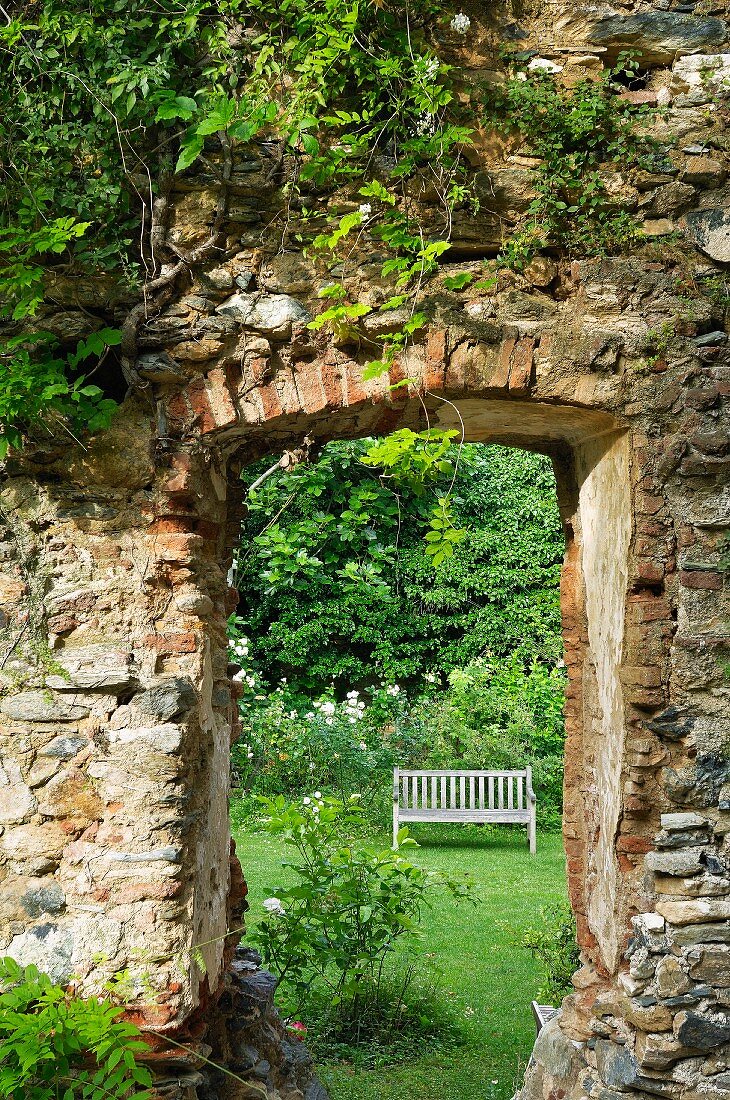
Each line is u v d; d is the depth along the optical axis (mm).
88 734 3348
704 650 3633
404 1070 5066
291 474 11484
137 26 3379
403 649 13000
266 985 4312
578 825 4379
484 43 3740
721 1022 3443
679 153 3746
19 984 3207
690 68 3781
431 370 3596
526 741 11781
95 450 3469
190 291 3527
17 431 3262
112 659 3391
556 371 3654
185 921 3303
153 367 3453
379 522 13172
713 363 3717
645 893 3625
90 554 3449
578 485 4477
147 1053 3195
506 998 6027
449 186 3633
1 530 3426
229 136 3363
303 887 5152
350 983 5258
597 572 4121
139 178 3492
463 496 13109
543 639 12898
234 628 12641
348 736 11484
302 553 12438
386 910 5410
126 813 3307
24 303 3225
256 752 11211
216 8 3533
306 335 3545
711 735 3611
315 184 3572
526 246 3682
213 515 3873
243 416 3562
